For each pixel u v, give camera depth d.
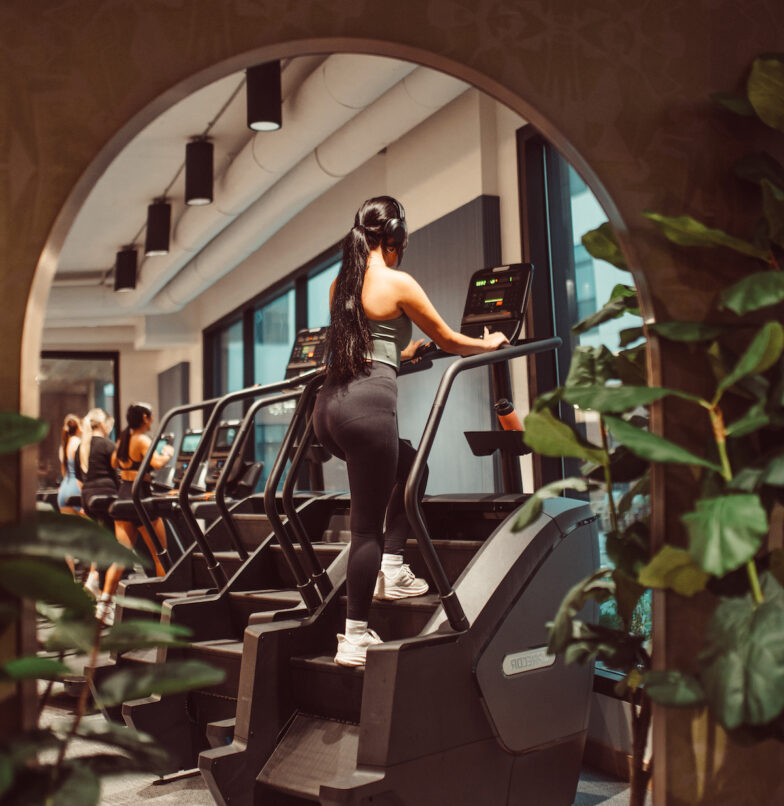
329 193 7.07
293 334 8.16
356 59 4.48
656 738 1.92
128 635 1.44
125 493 5.71
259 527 4.00
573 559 2.76
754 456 1.91
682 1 2.13
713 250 2.06
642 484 2.17
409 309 2.53
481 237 4.63
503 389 3.05
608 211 2.07
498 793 2.44
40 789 1.26
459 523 3.19
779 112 2.01
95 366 12.52
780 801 1.98
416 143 5.35
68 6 1.79
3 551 1.35
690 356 2.02
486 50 1.98
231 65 1.87
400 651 2.22
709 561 1.46
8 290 1.71
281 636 2.67
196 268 8.09
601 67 2.05
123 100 1.80
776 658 1.52
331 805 2.11
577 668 2.72
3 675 1.32
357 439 2.48
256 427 9.08
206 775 2.46
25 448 1.67
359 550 2.51
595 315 2.23
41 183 1.75
